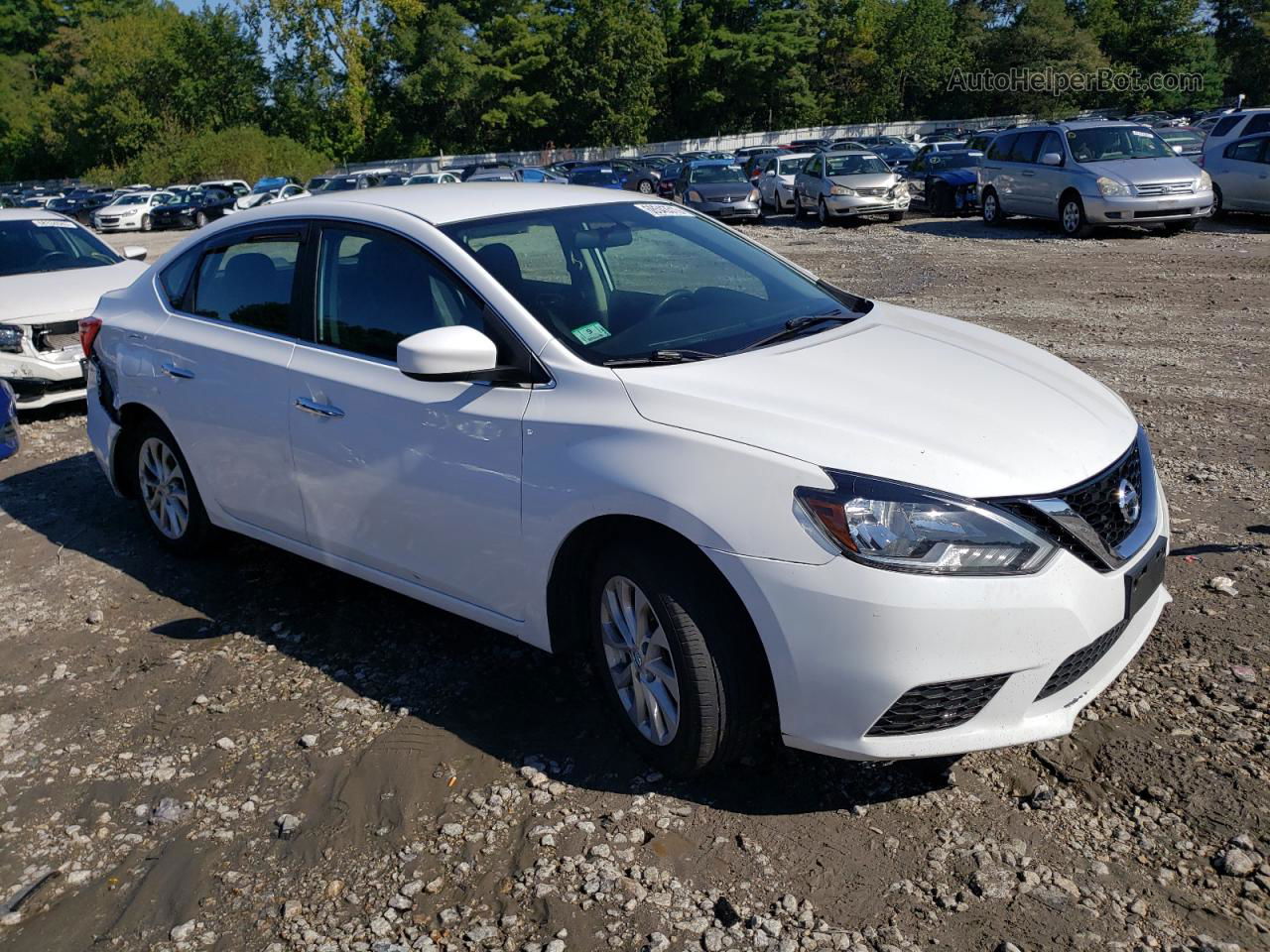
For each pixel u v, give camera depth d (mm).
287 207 4371
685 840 2900
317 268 4070
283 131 70500
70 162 79438
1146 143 16828
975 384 3217
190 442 4594
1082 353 8469
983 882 2664
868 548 2641
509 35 69062
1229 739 3148
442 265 3631
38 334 7805
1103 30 76812
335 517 3967
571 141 71312
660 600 2941
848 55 76875
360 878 2863
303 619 4410
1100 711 3346
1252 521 4781
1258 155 16422
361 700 3742
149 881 2932
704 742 2959
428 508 3580
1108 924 2508
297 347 4062
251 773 3375
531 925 2641
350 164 65500
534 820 3025
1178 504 5070
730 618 2885
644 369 3193
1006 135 18781
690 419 2955
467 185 4359
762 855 2822
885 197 20906
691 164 24422
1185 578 4227
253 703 3783
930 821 2908
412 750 3412
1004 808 2941
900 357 3387
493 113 68000
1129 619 2912
